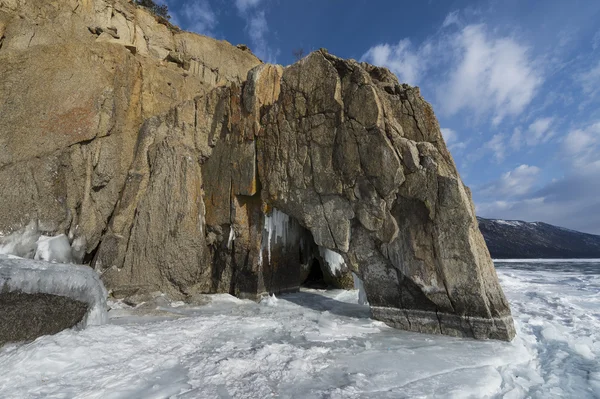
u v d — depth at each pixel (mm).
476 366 5094
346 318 8328
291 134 9258
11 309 5414
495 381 4586
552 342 6508
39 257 8977
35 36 12109
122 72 12125
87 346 5273
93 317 6602
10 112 9273
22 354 4852
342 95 8391
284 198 9266
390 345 6129
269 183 9633
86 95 10734
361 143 7871
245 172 10211
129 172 11289
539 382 4676
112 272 10078
